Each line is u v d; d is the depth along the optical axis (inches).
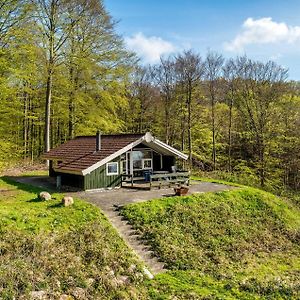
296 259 586.9
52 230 504.1
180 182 896.9
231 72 1547.7
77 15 1046.4
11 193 746.2
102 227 536.7
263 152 1376.7
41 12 983.6
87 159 846.5
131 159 905.5
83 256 442.0
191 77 1438.2
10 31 821.9
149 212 636.7
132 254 486.0
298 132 1375.5
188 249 538.6
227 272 485.7
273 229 713.6
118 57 1138.7
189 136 1460.4
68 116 1192.2
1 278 352.5
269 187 1263.5
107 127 1209.4
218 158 1648.6
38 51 965.8
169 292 405.1
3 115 961.5
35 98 1263.5
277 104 1360.7
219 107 1663.4
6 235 454.9
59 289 366.0
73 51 1095.6
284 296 413.1
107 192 791.1
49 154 1035.3
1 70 818.8
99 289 387.2
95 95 1186.6
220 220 678.5
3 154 920.3
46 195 655.1
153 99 1776.6
